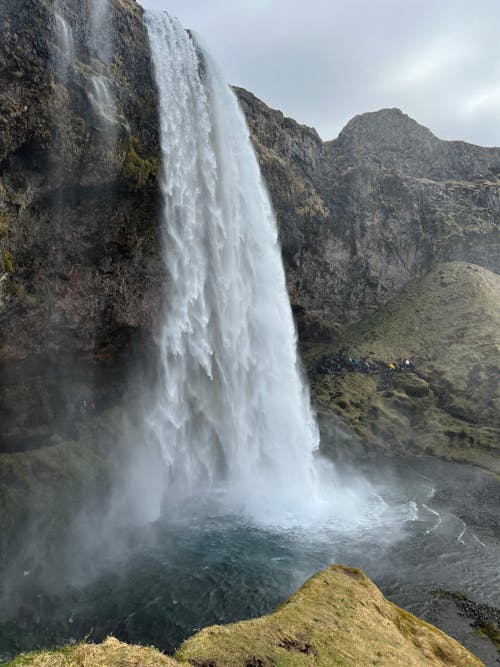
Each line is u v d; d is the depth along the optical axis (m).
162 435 40.56
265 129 66.69
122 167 33.16
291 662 10.33
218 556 27.47
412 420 56.00
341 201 82.00
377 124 113.88
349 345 72.50
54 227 32.25
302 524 32.34
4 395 32.19
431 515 34.25
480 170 116.81
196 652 10.07
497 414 52.25
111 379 39.91
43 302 32.47
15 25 27.31
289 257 65.88
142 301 38.78
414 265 88.25
